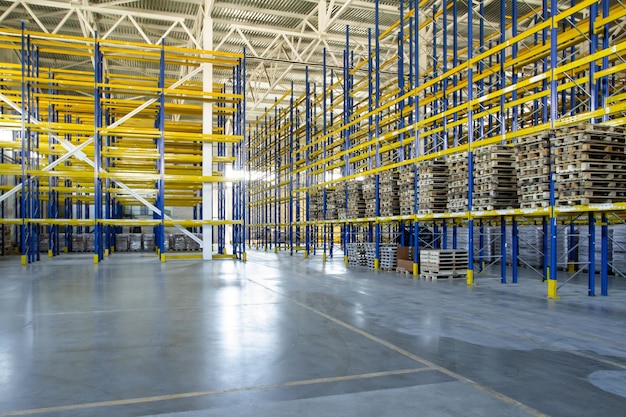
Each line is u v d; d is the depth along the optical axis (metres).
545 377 3.79
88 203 25.22
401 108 13.55
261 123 33.28
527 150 9.03
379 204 14.34
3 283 9.88
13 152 21.81
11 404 3.22
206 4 17.09
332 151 22.19
